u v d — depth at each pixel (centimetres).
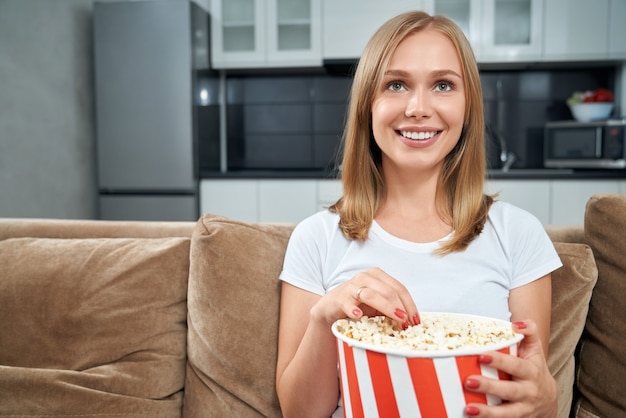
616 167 333
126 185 358
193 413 100
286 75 405
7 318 103
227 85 408
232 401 98
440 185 99
